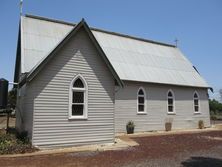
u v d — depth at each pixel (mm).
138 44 29375
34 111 13477
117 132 21969
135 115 23328
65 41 14438
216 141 18062
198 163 11031
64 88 14625
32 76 13289
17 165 10305
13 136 14617
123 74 23188
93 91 15727
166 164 10750
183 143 16984
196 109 29594
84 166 10328
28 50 18453
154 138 19469
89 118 15375
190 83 28625
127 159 11695
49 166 10242
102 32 27578
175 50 33281
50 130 13867
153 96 25047
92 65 15852
